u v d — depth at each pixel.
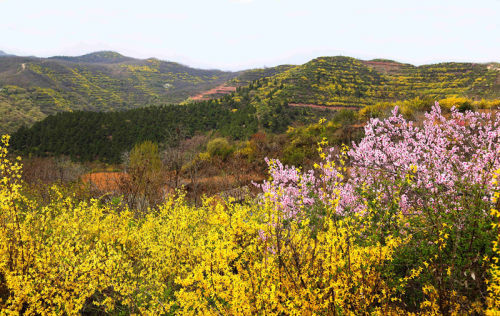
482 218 3.49
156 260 5.21
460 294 3.27
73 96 197.25
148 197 13.49
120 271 4.55
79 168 32.75
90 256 4.45
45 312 4.23
